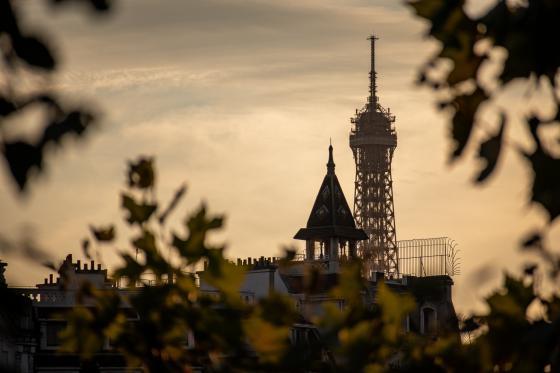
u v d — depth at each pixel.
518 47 13.79
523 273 15.09
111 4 9.52
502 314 18.77
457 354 18.08
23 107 10.34
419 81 14.28
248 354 18.08
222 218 18.69
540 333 17.17
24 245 10.96
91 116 10.42
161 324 18.25
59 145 10.36
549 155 13.51
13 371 13.14
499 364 18.22
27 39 10.10
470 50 14.09
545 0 13.61
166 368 18.55
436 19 14.18
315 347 17.80
